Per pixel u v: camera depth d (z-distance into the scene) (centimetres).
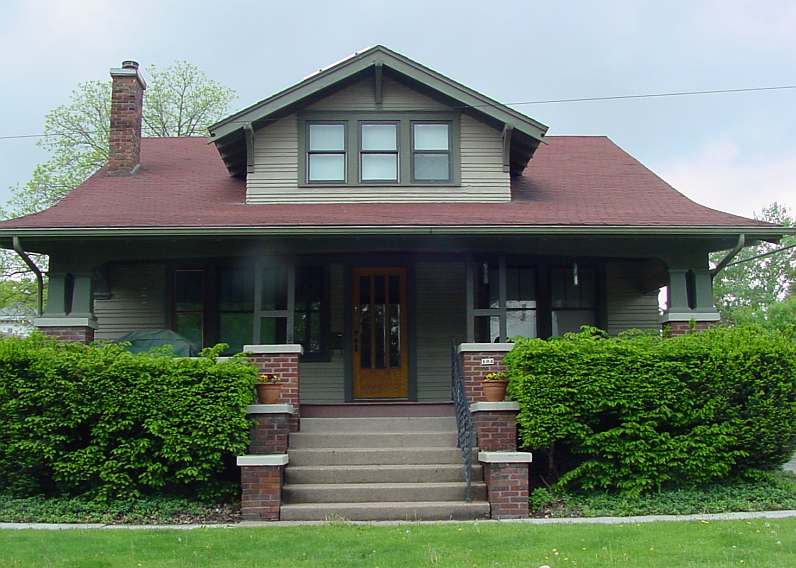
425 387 1565
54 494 1112
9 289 3122
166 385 1086
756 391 1134
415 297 1571
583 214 1409
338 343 1574
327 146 1542
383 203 1516
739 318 2808
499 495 1061
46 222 1325
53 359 1088
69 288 1356
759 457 1149
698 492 1112
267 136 1537
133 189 1606
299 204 1509
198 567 740
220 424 1079
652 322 1620
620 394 1112
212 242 1346
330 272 1599
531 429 1105
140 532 916
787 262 4934
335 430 1250
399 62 1507
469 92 1509
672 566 721
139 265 1595
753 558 749
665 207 1473
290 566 741
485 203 1517
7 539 865
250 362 1175
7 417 1079
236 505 1090
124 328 1582
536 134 1509
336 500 1086
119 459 1084
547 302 1595
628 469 1111
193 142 1975
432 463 1171
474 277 1595
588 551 787
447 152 1545
